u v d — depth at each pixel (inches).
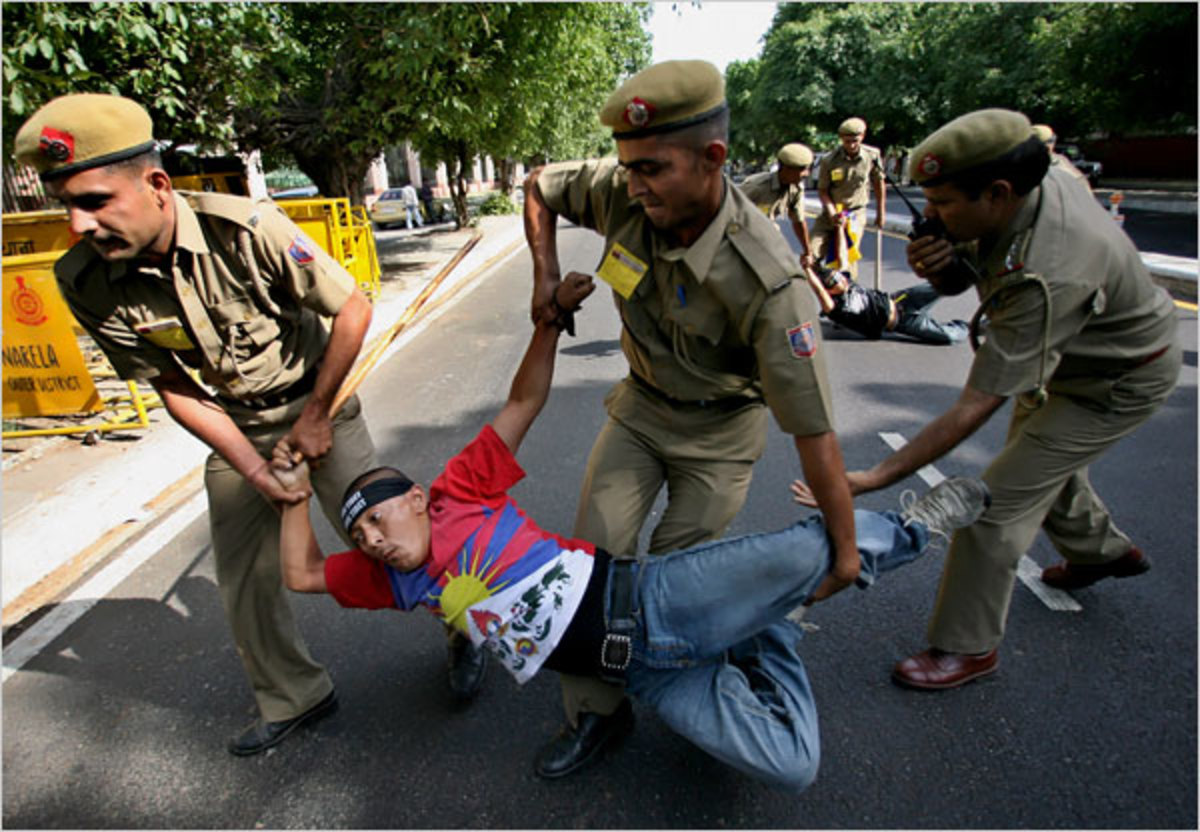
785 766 67.1
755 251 61.9
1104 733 83.4
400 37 335.9
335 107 390.9
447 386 227.1
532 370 75.7
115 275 68.8
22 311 173.9
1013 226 70.1
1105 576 104.3
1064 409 82.7
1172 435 159.3
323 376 76.3
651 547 81.0
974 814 74.6
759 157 2427.4
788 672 74.6
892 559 69.7
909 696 90.2
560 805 78.0
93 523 142.3
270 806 80.3
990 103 854.5
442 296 378.3
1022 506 84.2
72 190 61.0
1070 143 1031.6
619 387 85.7
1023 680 91.7
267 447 83.1
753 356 72.6
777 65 1380.4
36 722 94.6
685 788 79.1
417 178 1373.0
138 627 113.3
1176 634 98.3
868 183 282.5
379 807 79.3
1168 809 74.1
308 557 73.4
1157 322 78.7
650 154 57.1
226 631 111.7
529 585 68.1
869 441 168.4
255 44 319.9
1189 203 634.2
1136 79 565.0
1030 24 792.9
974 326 78.0
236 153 428.1
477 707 92.9
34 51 204.2
